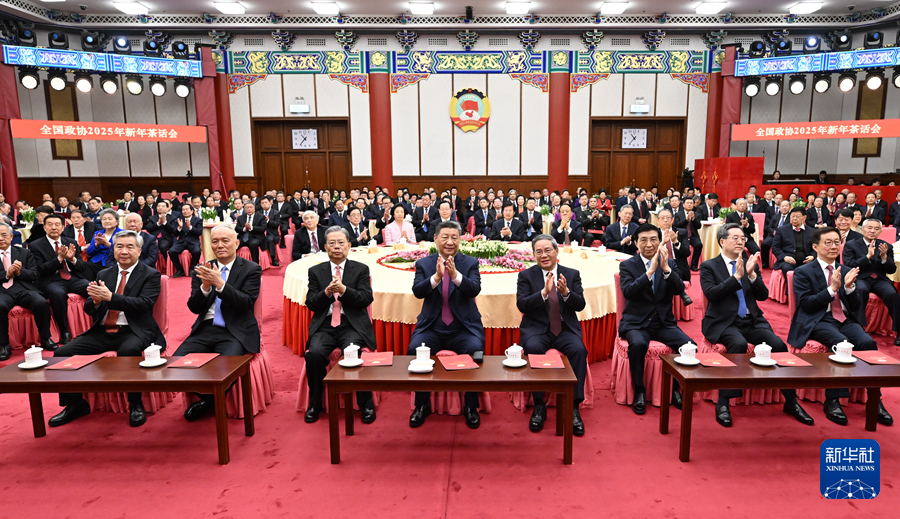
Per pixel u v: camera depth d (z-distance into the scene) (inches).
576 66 522.6
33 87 445.1
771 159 556.4
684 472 100.4
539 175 540.4
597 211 359.6
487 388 99.2
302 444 112.9
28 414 128.1
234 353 123.9
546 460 105.3
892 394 135.3
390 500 92.3
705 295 135.2
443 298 130.9
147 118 538.3
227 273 133.4
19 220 329.1
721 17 510.0
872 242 183.2
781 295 238.8
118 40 455.5
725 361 110.6
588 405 131.6
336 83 525.0
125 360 114.2
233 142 530.0
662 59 521.7
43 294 184.2
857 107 533.3
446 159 539.5
